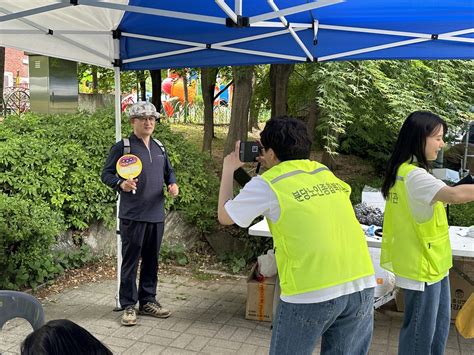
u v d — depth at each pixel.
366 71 5.53
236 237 5.83
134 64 4.29
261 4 3.32
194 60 4.17
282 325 2.22
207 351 3.63
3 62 9.75
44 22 3.85
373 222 4.11
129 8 2.63
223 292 4.91
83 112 6.62
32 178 5.05
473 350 3.72
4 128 5.63
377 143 7.43
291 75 7.37
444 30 3.59
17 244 4.59
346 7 3.31
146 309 4.23
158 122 6.65
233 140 7.27
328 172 2.40
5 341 3.65
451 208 5.61
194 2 3.44
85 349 1.34
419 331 2.72
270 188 2.20
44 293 4.69
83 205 5.31
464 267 4.12
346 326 2.27
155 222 4.02
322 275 2.13
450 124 6.20
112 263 5.54
